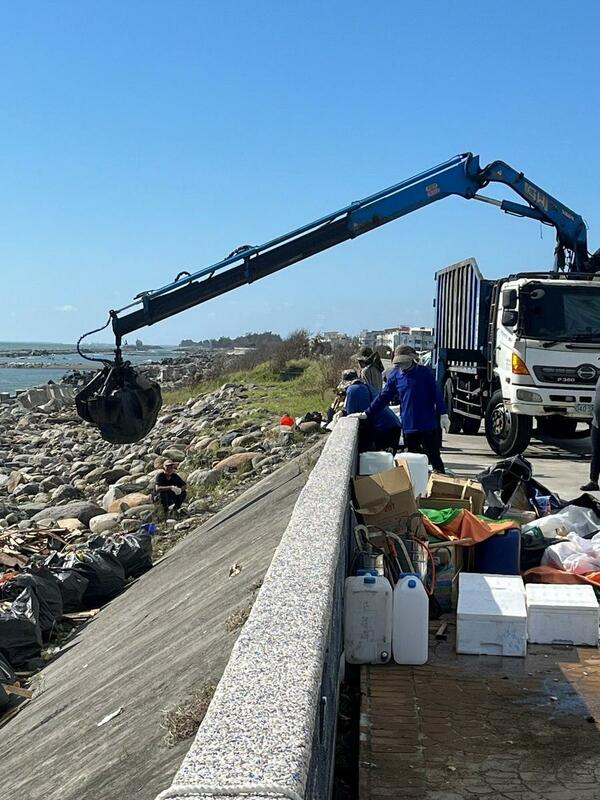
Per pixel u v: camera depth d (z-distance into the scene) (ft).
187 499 65.16
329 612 11.84
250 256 53.21
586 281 51.11
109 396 48.60
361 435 41.09
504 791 13.60
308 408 99.86
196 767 7.30
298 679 9.19
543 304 50.16
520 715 16.31
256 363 183.62
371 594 18.79
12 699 34.50
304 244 54.85
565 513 27.02
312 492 20.15
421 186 57.52
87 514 66.13
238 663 9.68
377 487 23.47
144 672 26.71
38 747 26.13
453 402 65.16
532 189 59.41
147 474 78.95
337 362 118.93
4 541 59.11
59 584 45.42
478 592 20.52
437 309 72.13
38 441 119.85
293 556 14.44
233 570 33.14
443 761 14.55
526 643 19.62
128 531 60.39
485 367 58.18
